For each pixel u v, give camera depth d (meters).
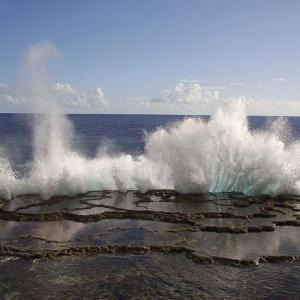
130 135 54.84
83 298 8.15
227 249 10.60
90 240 11.18
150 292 8.41
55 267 9.55
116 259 10.04
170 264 9.78
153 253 10.42
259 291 8.49
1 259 9.96
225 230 12.01
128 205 14.71
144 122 106.94
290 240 11.37
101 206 14.53
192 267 9.62
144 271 9.38
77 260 9.95
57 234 11.66
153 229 12.16
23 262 9.81
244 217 13.25
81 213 13.57
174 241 11.13
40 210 13.96
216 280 8.96
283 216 13.55
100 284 8.73
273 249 10.66
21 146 36.75
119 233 11.77
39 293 8.34
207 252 10.36
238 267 9.62
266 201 15.62
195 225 12.46
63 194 16.39
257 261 9.88
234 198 16.00
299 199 15.91
